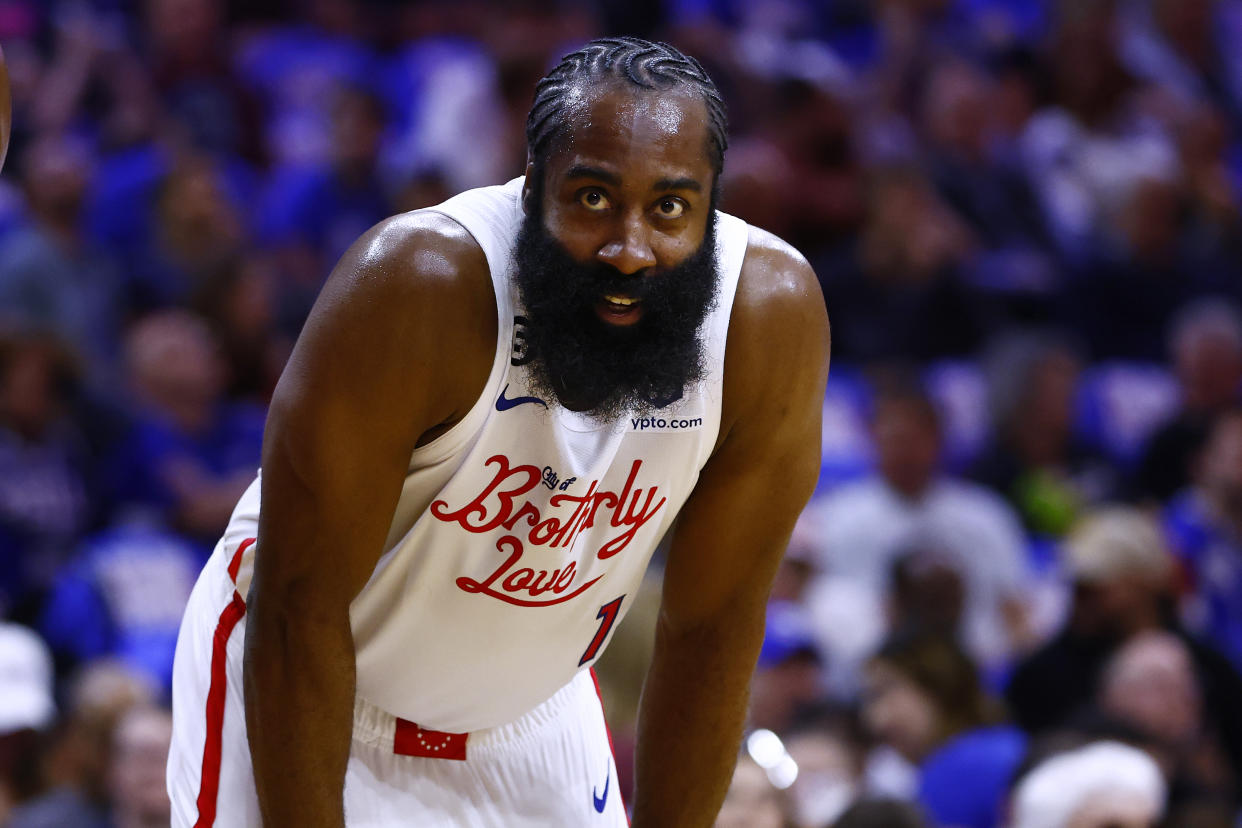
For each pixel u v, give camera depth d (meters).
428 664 7.18
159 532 16.92
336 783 6.64
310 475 6.17
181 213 20.83
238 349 19.34
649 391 6.20
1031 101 27.62
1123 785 11.51
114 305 20.34
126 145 23.05
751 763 10.76
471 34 27.70
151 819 12.15
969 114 24.95
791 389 6.73
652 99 5.91
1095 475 20.19
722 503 7.01
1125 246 23.64
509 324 6.18
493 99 23.42
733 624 7.31
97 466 17.41
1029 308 22.61
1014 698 15.05
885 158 23.58
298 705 6.46
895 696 14.00
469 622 6.98
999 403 20.00
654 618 11.84
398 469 6.28
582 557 6.88
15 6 26.36
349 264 6.16
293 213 22.28
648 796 7.59
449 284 6.10
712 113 6.04
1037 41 28.75
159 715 12.54
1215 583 18.56
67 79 24.47
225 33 27.48
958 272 22.02
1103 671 14.50
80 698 12.91
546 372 6.16
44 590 15.91
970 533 17.98
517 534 6.65
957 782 13.14
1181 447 20.12
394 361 6.07
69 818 12.31
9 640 13.34
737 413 6.71
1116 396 21.80
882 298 21.55
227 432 18.45
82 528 17.17
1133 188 23.83
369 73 26.81
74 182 20.78
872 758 13.52
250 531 7.40
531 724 7.77
